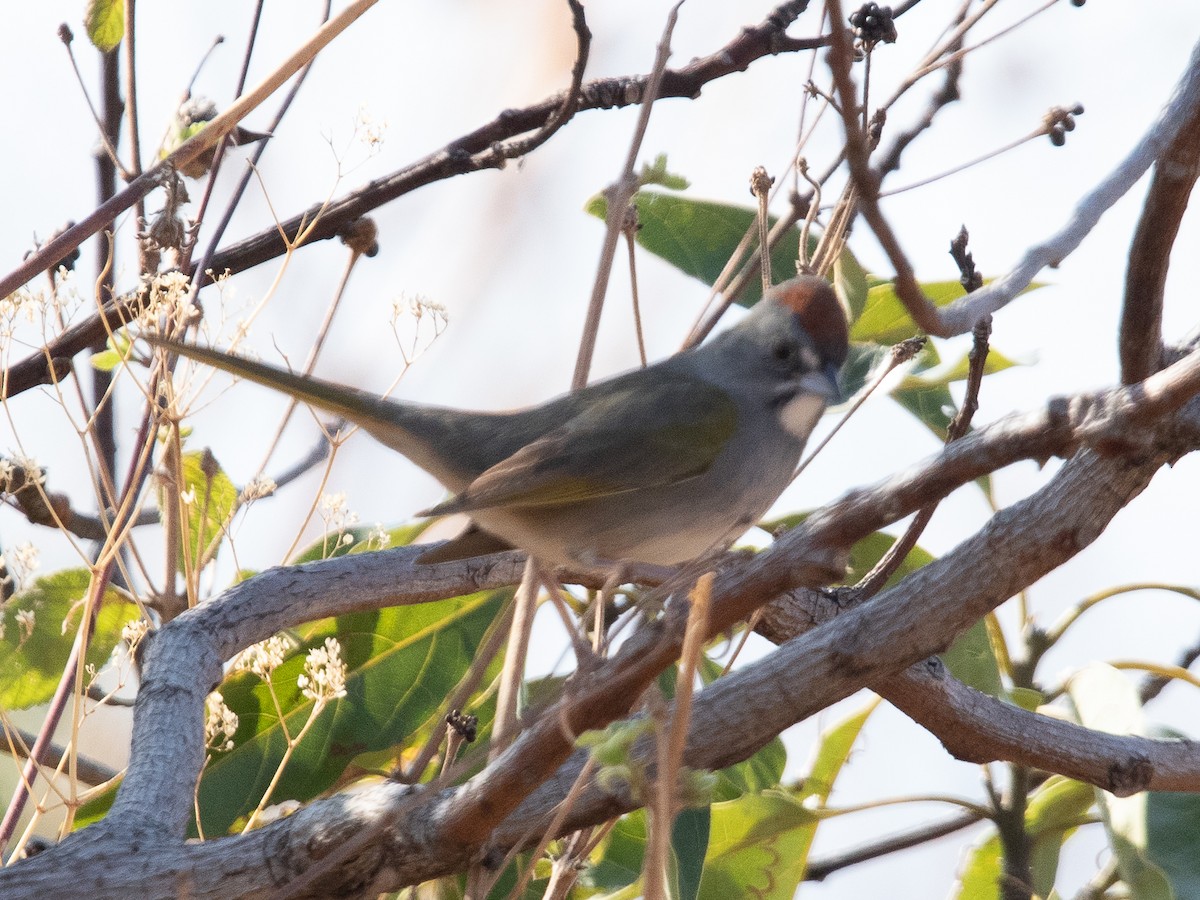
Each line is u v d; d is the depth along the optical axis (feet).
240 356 24.98
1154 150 19.15
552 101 30.96
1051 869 26.45
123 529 24.14
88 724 35.94
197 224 28.63
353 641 28.43
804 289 26.21
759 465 25.94
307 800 26.81
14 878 19.04
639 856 27.78
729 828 26.94
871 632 18.34
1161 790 22.13
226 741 24.61
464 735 23.13
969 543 17.95
